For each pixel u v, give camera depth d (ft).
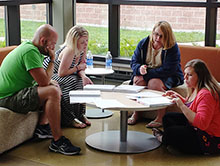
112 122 15.23
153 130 13.38
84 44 14.12
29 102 12.05
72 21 19.95
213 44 17.58
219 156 12.12
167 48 14.47
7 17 17.22
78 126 14.43
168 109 14.61
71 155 12.06
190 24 17.93
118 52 20.03
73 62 14.42
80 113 14.70
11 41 17.44
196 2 17.33
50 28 12.30
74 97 12.22
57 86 12.59
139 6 18.93
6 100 12.15
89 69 16.35
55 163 11.51
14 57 12.12
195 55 16.35
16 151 12.34
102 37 20.13
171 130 12.00
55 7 19.40
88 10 20.08
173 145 12.04
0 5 16.12
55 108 12.12
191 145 11.84
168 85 14.70
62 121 14.56
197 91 11.94
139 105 11.61
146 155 12.14
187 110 11.64
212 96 11.62
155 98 12.22
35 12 18.79
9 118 11.92
